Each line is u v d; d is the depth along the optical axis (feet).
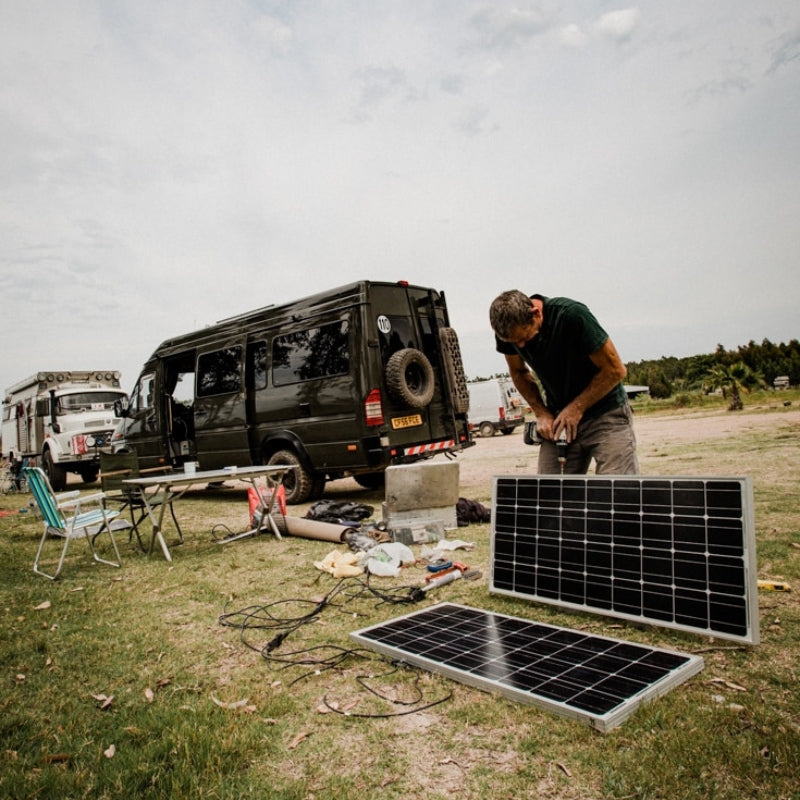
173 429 36.78
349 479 41.63
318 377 27.58
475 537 18.53
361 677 9.07
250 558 18.17
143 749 7.41
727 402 90.02
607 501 10.68
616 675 7.95
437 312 30.45
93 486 55.77
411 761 6.82
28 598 14.97
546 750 6.72
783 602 10.75
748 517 8.88
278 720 7.97
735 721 6.91
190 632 11.79
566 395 11.96
